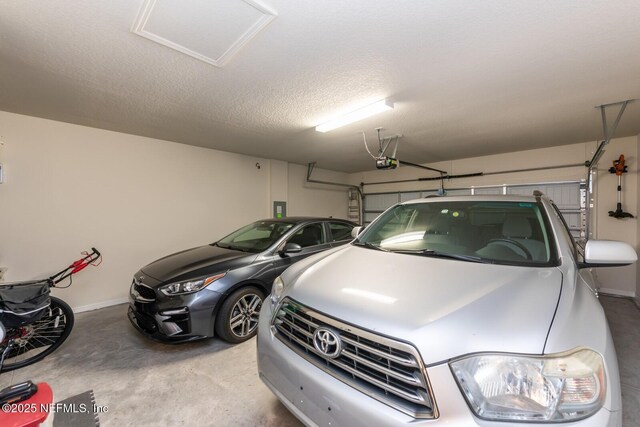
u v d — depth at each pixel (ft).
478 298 3.83
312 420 4.15
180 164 16.57
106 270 13.80
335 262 5.91
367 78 8.61
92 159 13.38
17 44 6.77
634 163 14.75
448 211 7.14
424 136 15.07
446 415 3.12
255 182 20.65
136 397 6.75
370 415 3.47
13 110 11.05
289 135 14.82
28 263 11.71
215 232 18.29
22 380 7.45
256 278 9.70
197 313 8.45
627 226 14.96
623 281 15.07
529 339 3.22
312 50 7.11
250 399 6.66
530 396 3.04
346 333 4.00
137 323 9.23
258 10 5.67
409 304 3.88
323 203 26.37
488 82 8.84
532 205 6.37
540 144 16.80
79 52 7.14
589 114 11.64
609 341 3.59
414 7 5.61
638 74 8.27
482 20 5.99
